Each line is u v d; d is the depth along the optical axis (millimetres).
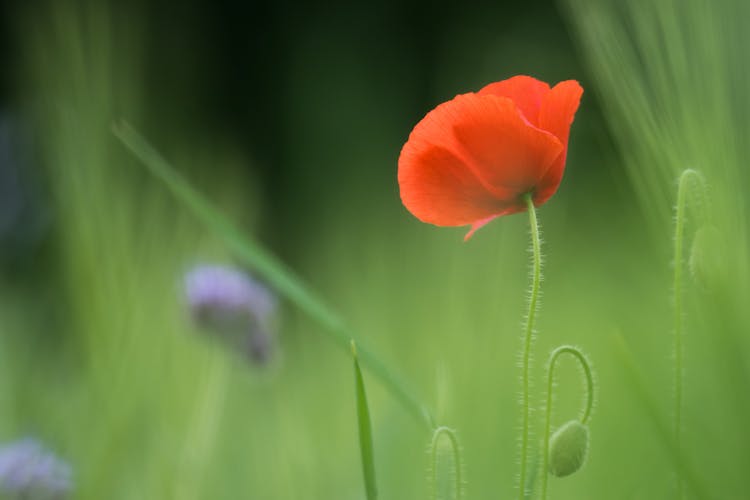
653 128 1006
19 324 1838
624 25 1024
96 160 1369
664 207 1006
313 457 1441
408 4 6043
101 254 1309
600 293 1949
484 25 5613
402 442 1319
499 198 952
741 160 997
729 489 930
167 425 1288
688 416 968
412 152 950
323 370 1924
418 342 1732
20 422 1438
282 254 4668
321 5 6082
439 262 1908
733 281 935
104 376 1270
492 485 1271
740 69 1014
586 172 2879
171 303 1388
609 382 1352
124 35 1512
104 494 1242
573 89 944
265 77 6004
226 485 1503
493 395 1339
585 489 1189
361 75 5285
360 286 2217
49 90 1410
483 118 938
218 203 2027
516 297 1790
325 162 4523
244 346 1394
